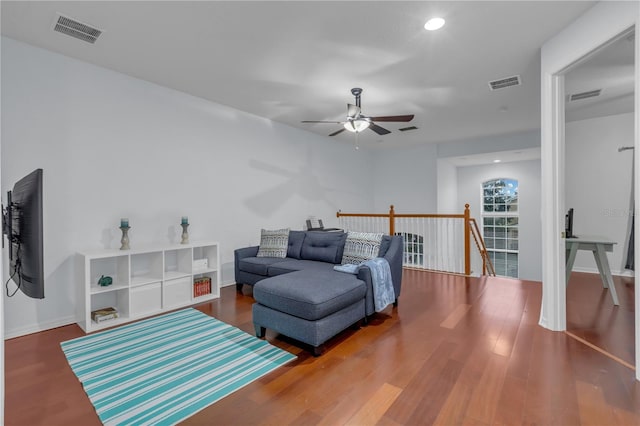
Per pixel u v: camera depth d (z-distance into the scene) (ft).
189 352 8.27
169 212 13.01
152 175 12.48
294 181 19.20
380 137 21.74
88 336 9.32
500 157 23.77
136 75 11.75
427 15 8.14
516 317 10.46
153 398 6.34
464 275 16.74
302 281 9.25
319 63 10.77
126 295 10.77
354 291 9.30
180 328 9.90
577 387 6.50
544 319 9.57
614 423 5.47
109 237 11.29
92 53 10.14
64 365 7.62
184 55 10.25
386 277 10.94
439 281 15.49
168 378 7.04
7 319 9.16
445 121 17.63
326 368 7.44
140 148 12.12
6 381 6.94
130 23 8.53
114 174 11.43
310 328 8.03
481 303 11.98
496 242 27.81
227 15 8.18
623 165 16.29
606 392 6.33
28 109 9.61
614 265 16.46
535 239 25.45
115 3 7.72
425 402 6.13
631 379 6.77
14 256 6.40
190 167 13.74
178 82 12.39
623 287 13.92
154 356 8.05
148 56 10.33
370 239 12.16
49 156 10.00
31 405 6.15
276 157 17.95
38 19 8.34
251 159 16.47
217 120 14.79
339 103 14.73
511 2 7.63
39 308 9.76
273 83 12.41
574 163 17.52
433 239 23.82
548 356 7.79
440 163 24.64
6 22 8.46
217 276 13.16
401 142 23.31
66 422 5.69
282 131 18.34
